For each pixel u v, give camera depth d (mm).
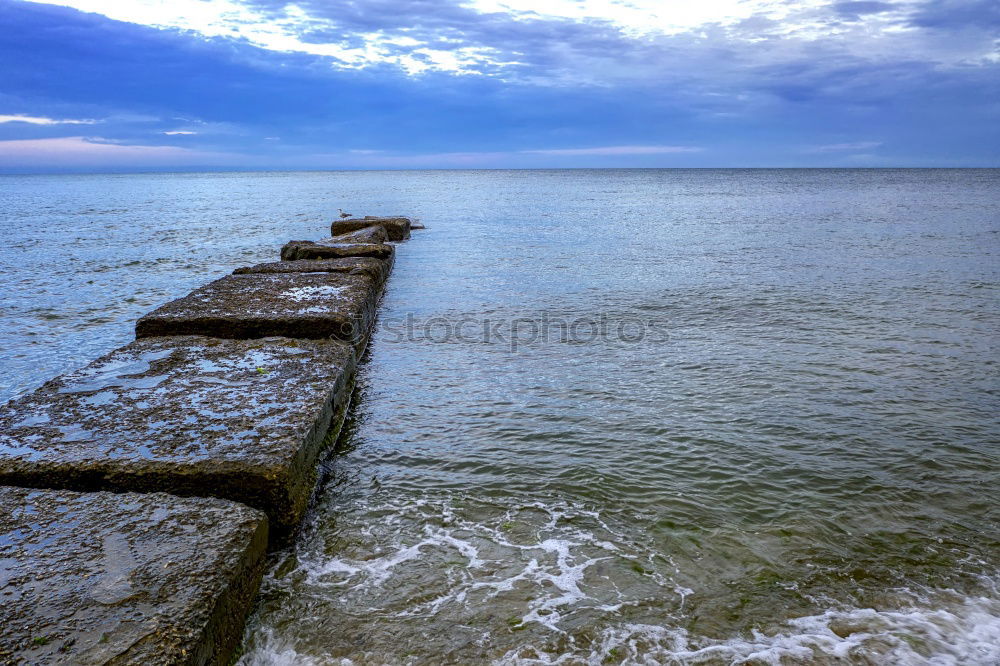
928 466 5930
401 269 17688
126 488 4379
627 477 5730
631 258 18859
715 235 24938
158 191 72938
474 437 6598
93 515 3910
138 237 24328
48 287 14625
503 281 15516
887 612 4078
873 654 3727
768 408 7262
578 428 6781
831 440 6449
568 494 5461
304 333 8570
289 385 6199
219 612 3291
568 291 14102
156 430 5047
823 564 4543
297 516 4680
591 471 5832
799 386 7945
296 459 4758
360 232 21047
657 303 12719
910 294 13273
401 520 5078
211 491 4430
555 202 48531
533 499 5391
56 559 3447
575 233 26078
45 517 3869
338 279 11883
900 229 26516
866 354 9211
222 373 6531
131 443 4793
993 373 8383
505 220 32250
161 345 7523
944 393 7699
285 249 16547
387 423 6977
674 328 10820
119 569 3385
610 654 3717
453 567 4492
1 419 5219
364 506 5281
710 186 86625
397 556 4613
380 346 10125
